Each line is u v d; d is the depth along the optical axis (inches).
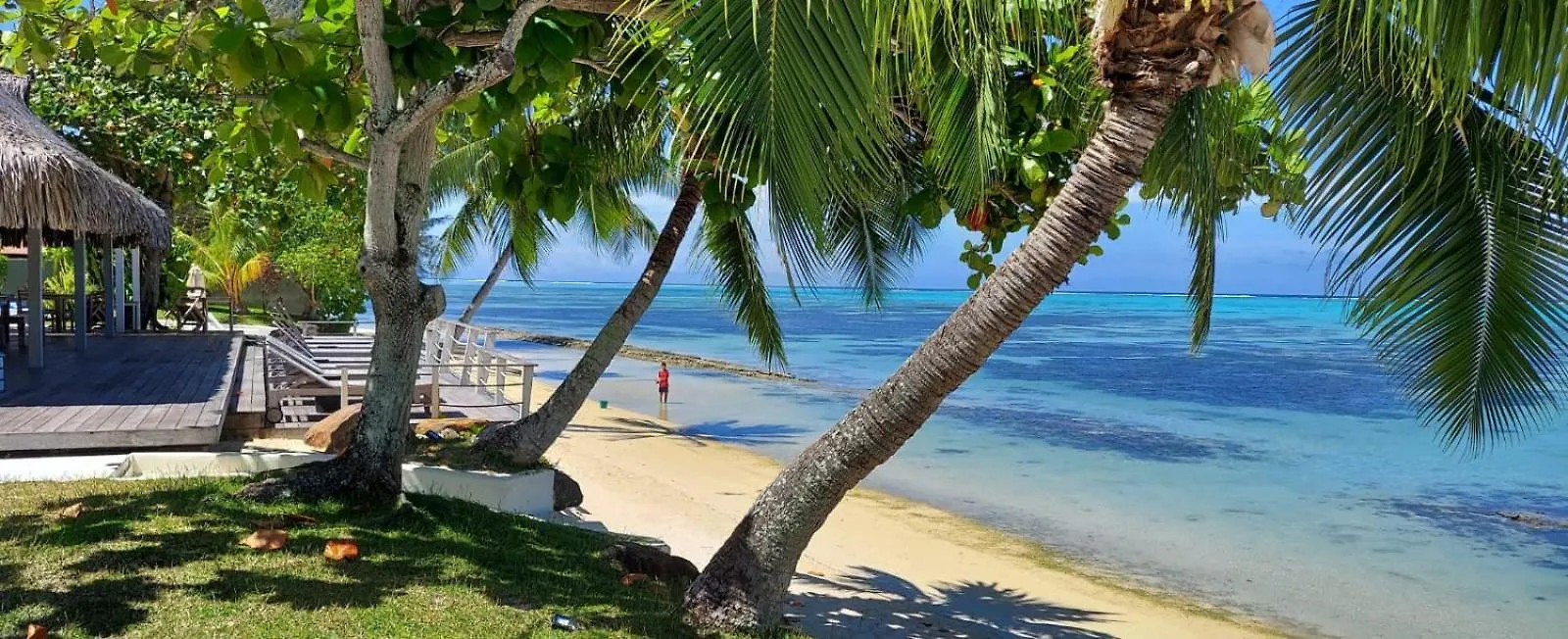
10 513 217.9
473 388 566.9
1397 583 420.2
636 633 181.6
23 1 230.4
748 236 412.5
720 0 118.0
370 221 227.1
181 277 1194.0
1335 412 1076.5
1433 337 199.3
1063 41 219.3
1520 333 194.2
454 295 7214.6
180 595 170.7
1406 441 861.2
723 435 797.2
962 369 179.2
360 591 181.5
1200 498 598.9
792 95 118.3
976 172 216.8
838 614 310.0
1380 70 159.5
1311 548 479.8
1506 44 125.6
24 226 401.1
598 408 944.9
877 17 115.0
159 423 327.0
